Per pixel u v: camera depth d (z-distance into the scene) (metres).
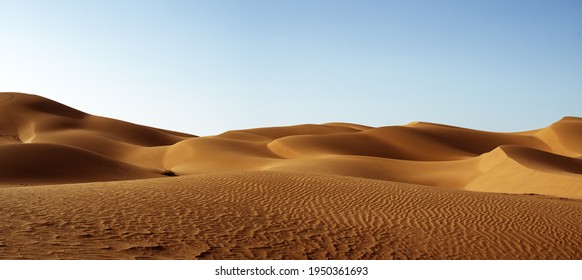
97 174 37.41
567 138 91.56
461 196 17.16
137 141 90.62
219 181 17.81
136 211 12.94
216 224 12.30
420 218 14.00
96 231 10.90
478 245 11.91
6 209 12.19
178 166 57.59
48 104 96.75
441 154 84.31
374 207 15.00
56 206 12.95
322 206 14.87
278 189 16.77
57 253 9.12
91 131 84.44
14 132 84.06
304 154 65.56
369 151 79.62
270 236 11.70
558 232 13.12
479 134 98.06
